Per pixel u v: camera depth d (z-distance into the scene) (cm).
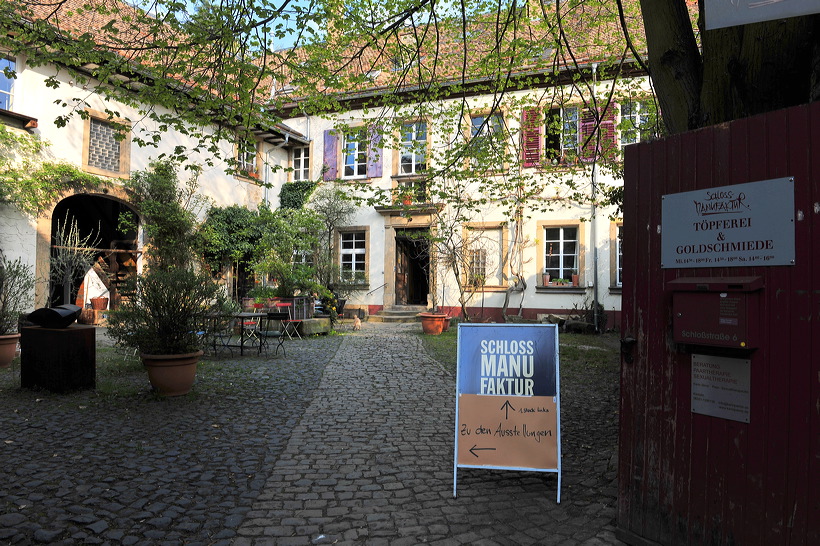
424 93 823
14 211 1274
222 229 1734
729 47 309
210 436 508
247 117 666
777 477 243
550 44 800
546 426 384
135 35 600
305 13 568
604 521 333
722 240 267
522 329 401
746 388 255
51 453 451
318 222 1727
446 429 540
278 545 302
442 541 307
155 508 347
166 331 668
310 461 443
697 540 273
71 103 1383
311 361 964
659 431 293
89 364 692
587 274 1645
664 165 296
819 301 231
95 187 1438
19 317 895
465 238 1644
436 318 1443
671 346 289
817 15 271
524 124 978
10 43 577
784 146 245
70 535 309
